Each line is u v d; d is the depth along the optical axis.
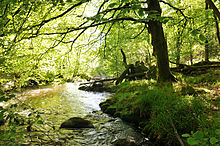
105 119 8.66
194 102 5.70
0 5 3.12
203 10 8.05
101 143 6.07
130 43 18.33
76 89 21.95
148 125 6.39
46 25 6.52
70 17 7.31
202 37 2.56
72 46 7.20
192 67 13.50
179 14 10.44
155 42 8.90
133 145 5.50
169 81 8.56
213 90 7.38
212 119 4.20
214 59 22.89
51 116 9.50
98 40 7.88
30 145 5.03
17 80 4.14
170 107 6.00
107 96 15.75
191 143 1.48
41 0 4.14
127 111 8.33
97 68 8.67
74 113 10.20
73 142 6.07
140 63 19.67
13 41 3.80
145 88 9.41
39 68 5.43
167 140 5.08
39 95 17.00
